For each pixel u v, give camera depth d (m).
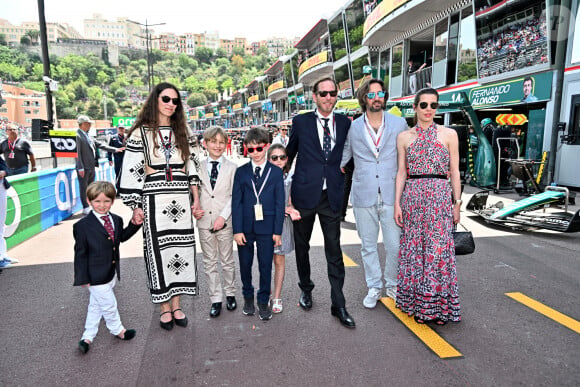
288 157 3.11
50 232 6.15
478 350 2.53
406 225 2.97
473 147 11.36
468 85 13.16
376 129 3.13
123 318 3.10
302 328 2.88
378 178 3.11
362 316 3.08
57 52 171.00
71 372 2.34
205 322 3.02
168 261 2.83
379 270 3.26
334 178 2.93
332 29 26.58
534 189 8.55
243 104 67.38
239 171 3.05
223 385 2.18
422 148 2.84
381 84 2.97
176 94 2.79
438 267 2.81
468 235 3.16
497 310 3.14
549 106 9.77
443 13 14.31
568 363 2.37
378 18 16.83
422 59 18.41
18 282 3.91
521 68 10.45
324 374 2.28
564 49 9.10
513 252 4.75
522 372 2.27
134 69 184.12
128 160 2.74
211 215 3.13
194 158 2.99
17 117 109.31
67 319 3.08
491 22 11.41
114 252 2.65
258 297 3.10
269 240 3.02
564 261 4.41
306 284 3.25
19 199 5.48
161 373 2.31
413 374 2.26
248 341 2.70
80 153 7.16
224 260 3.26
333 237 2.97
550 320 2.96
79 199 8.02
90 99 151.38
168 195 2.81
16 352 2.57
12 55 157.12
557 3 9.08
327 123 2.93
